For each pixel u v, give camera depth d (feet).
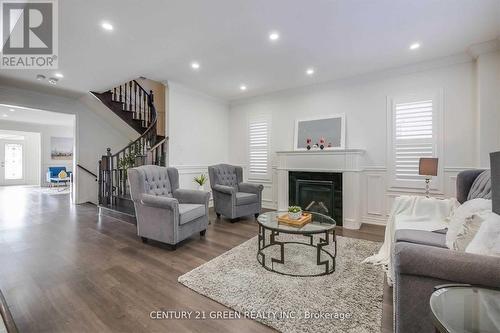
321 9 7.82
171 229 9.48
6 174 34.12
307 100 15.83
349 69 13.00
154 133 16.53
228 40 9.82
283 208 15.29
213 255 9.09
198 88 16.37
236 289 6.66
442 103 11.67
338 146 14.21
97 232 11.87
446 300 3.51
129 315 5.61
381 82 13.23
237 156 19.40
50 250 9.50
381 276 7.41
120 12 7.82
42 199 21.43
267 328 5.23
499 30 9.16
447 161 11.58
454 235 5.65
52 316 5.54
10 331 5.04
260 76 14.02
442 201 8.73
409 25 8.81
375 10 7.90
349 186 12.98
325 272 7.58
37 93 16.58
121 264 8.29
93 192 19.92
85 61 11.68
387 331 5.09
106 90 16.33
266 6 7.64
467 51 10.80
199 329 5.19
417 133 12.24
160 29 8.91
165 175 12.09
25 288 6.73
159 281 7.14
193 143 16.84
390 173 12.95
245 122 18.90
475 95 10.93
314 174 14.19
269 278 7.26
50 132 31.27
